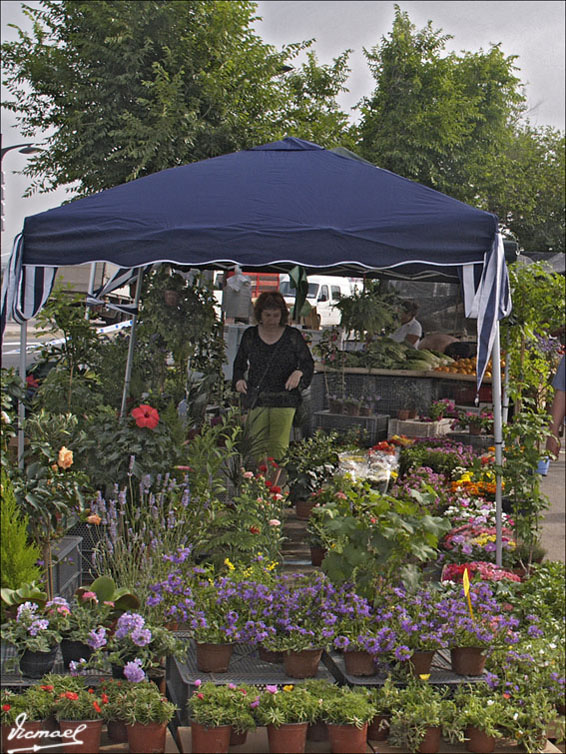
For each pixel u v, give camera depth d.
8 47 17.23
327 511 4.10
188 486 5.36
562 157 31.50
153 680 3.48
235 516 5.27
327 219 5.11
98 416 5.77
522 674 3.81
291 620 3.81
